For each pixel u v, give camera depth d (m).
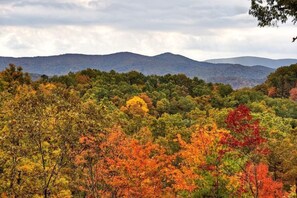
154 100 115.25
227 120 20.53
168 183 35.56
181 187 27.83
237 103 119.50
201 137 27.44
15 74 105.19
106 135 27.09
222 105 120.88
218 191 27.25
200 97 125.88
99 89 113.94
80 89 121.00
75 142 24.77
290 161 34.28
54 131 24.23
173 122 61.75
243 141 20.69
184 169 28.41
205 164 27.08
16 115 24.14
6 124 24.09
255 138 20.11
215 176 27.11
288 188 33.31
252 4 14.02
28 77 109.06
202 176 27.55
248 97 123.19
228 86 150.00
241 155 22.56
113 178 27.91
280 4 13.48
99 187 31.16
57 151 24.69
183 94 136.12
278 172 35.03
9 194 23.64
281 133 50.72
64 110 25.06
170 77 166.88
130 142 29.84
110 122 31.14
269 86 164.88
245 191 23.41
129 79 159.88
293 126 76.75
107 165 28.66
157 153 33.78
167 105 107.50
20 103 25.53
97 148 26.23
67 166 28.05
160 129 55.16
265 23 14.06
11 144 23.34
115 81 145.62
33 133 23.58
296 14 13.49
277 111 102.50
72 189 30.45
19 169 23.83
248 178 23.36
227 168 26.81
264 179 23.31
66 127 24.36
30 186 24.28
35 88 100.19
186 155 28.20
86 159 27.34
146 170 28.00
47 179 25.86
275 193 24.38
